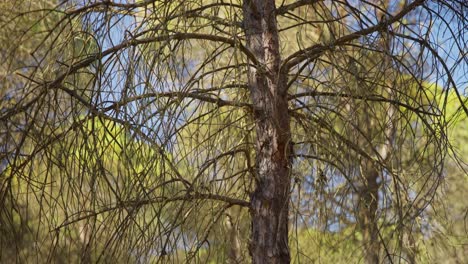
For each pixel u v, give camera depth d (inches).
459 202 476.4
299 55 270.5
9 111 258.5
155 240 251.3
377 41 264.8
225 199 268.5
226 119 283.1
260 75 272.7
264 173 272.2
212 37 261.7
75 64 257.1
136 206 248.8
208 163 259.9
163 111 247.0
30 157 259.4
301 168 271.1
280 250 268.8
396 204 270.8
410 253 283.3
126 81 248.1
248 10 281.0
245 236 289.6
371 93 261.4
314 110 271.9
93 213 254.4
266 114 269.7
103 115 250.4
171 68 255.8
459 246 444.5
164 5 266.1
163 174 249.9
